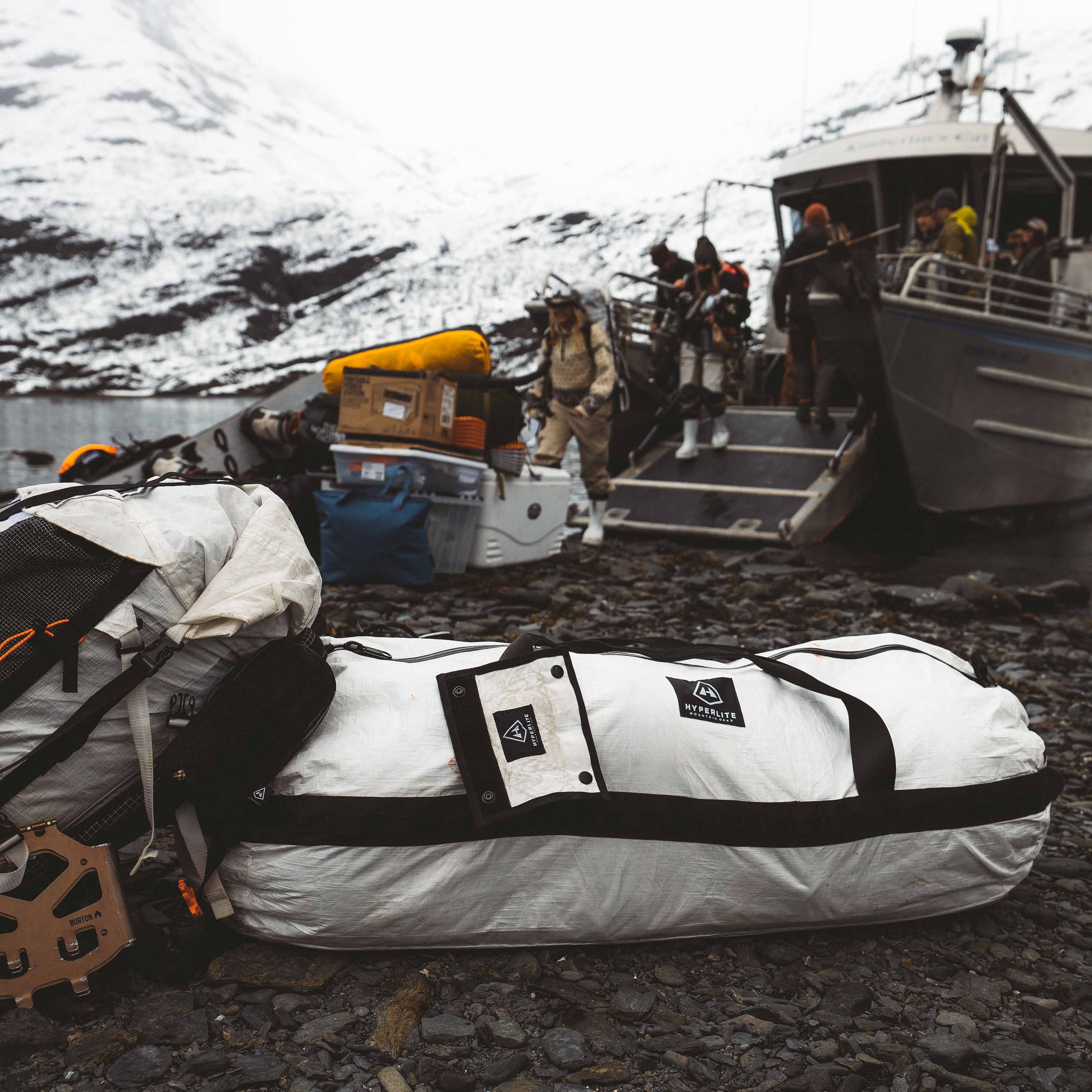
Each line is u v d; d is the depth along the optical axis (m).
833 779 2.45
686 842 2.34
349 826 2.21
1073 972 2.52
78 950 2.13
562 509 7.96
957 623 6.63
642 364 11.36
